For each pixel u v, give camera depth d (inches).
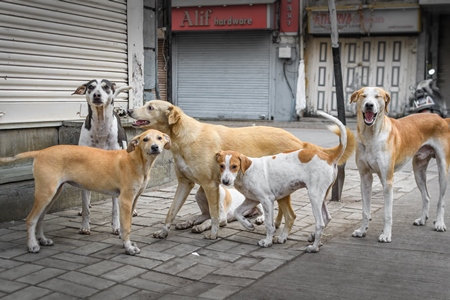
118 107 300.0
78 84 279.3
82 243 201.9
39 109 255.9
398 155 216.4
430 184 335.3
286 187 199.3
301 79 731.4
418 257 190.1
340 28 702.5
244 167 196.1
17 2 243.9
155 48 353.1
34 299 147.6
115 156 194.2
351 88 732.7
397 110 712.4
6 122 241.0
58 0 264.1
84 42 281.4
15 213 233.8
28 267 173.3
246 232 222.4
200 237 214.1
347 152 202.8
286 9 727.1
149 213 253.8
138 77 321.7
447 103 715.4
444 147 231.0
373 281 166.4
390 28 681.0
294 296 153.9
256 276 169.0
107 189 194.7
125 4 307.4
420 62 693.9
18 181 233.5
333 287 161.2
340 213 259.1
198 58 788.0
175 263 180.5
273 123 722.2
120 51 307.4
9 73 242.7
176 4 759.1
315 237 195.5
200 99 796.6
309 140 540.1
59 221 236.1
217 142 209.2
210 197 208.1
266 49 748.6
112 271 171.2
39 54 256.4
